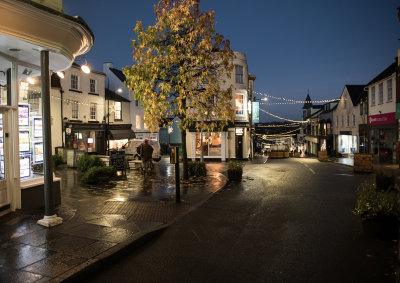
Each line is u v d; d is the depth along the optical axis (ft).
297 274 15.15
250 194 36.11
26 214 23.82
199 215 26.32
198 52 40.04
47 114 21.65
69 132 83.41
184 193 35.40
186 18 39.24
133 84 40.40
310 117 175.01
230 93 40.83
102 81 99.50
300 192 37.40
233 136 90.53
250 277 14.94
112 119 104.99
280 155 116.98
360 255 17.26
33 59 24.41
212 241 20.06
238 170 46.57
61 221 22.13
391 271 15.17
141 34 39.27
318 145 156.97
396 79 70.18
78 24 22.09
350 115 116.78
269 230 22.25
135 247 18.81
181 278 14.93
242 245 19.27
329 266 15.96
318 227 22.79
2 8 17.90
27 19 19.25
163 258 17.35
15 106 24.30
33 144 26.96
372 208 20.31
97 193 34.68
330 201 31.99
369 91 92.17
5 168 24.08
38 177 27.07
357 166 59.16
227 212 27.48
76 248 17.33
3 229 20.51
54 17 20.33
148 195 33.83
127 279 14.85
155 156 81.05
